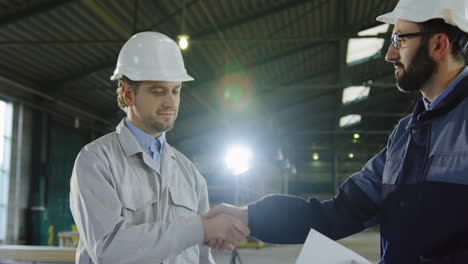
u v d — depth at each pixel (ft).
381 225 4.54
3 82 33.83
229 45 35.01
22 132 36.73
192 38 32.53
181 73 5.60
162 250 4.75
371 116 74.13
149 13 28.19
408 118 4.71
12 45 27.14
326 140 80.28
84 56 32.71
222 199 58.75
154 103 5.46
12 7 25.55
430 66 4.17
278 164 67.26
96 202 4.86
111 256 4.71
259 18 32.04
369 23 35.91
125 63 5.57
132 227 4.80
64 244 28.02
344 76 50.42
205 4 29.12
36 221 37.29
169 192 5.65
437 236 3.87
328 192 79.00
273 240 5.28
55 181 41.50
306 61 43.27
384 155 5.09
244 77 42.11
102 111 45.57
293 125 71.61
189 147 61.93
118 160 5.37
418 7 4.19
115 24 26.68
